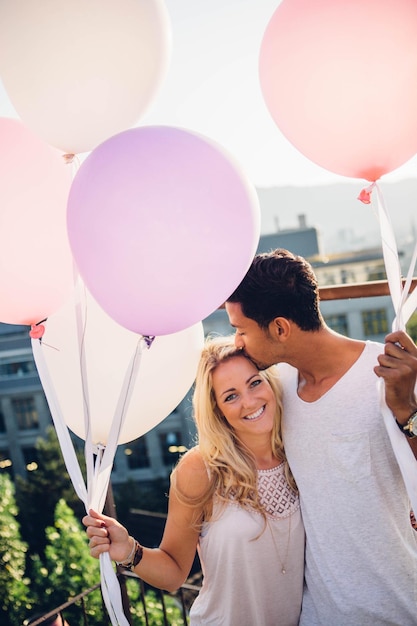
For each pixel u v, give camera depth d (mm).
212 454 1419
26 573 24203
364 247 61844
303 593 1454
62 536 15570
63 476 27531
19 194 1258
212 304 1202
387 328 37281
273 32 1233
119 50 1205
